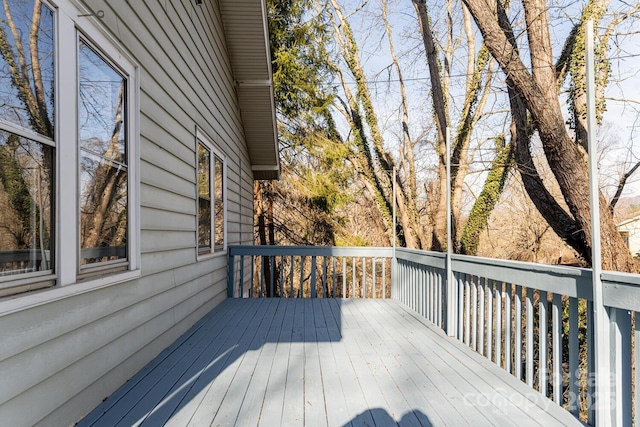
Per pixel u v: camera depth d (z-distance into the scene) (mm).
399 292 6031
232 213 6707
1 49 1604
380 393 2479
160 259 3270
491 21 7070
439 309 4223
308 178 13125
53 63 1898
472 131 13141
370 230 16016
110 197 2479
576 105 8523
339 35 15492
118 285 2518
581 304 6754
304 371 2855
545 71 6711
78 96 2086
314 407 2273
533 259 12023
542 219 11797
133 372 2748
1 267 1601
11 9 1654
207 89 4934
